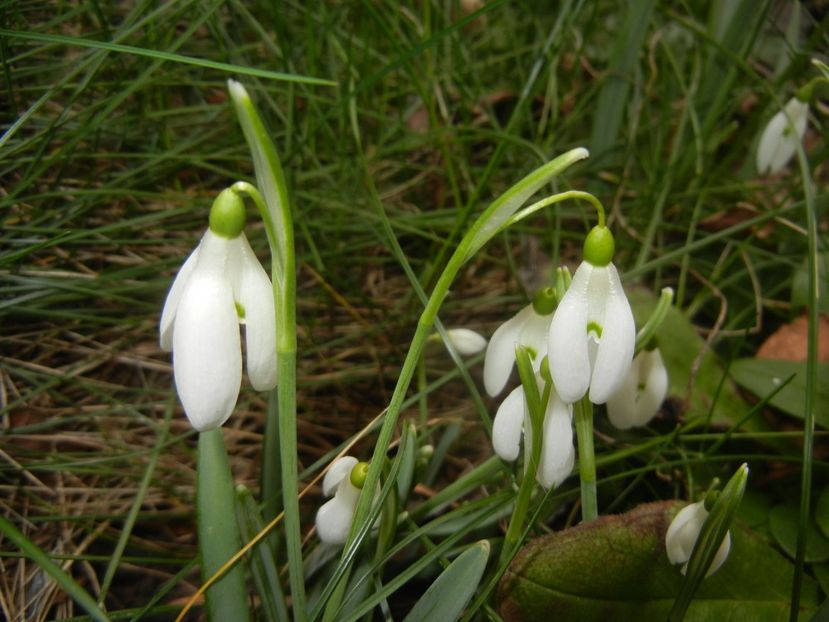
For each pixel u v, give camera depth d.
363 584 0.12
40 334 0.19
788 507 0.16
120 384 0.20
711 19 0.27
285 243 0.09
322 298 0.22
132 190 0.20
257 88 0.23
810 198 0.16
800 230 0.21
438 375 0.21
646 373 0.14
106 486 0.17
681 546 0.12
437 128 0.23
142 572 0.16
